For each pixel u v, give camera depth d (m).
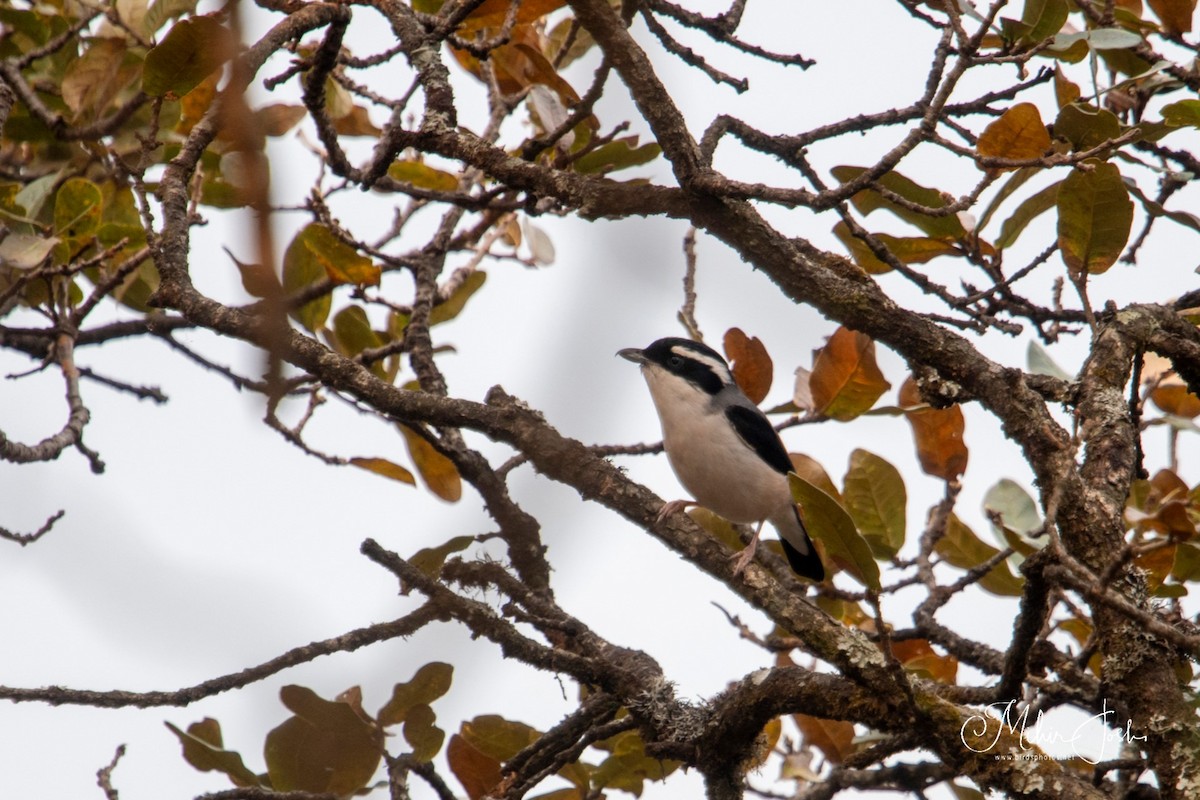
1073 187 9.34
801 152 10.50
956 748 8.02
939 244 11.55
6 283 12.93
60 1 13.48
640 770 11.16
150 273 13.91
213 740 10.23
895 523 11.95
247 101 3.91
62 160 13.80
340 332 13.69
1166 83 11.77
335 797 9.60
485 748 10.83
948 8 8.59
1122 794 9.77
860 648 8.61
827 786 11.13
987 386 8.74
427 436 11.74
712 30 10.22
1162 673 7.22
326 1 9.44
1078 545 7.64
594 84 10.58
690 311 12.31
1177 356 9.26
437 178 14.05
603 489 9.52
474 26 11.41
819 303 9.21
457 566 10.32
